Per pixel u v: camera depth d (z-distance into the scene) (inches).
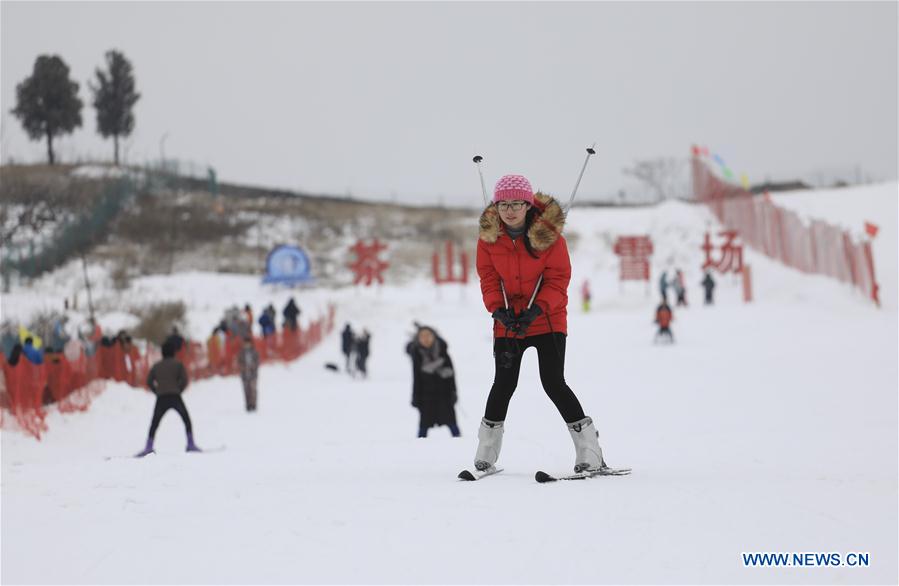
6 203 2439.7
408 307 2763.3
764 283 2529.5
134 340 1717.5
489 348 1809.8
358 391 1198.3
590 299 2866.6
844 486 278.4
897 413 645.9
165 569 199.6
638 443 500.4
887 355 1099.9
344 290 3230.8
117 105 4407.0
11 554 219.5
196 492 307.0
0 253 2352.4
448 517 240.1
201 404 1073.5
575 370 1305.4
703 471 347.6
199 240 3617.1
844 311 1881.2
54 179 3157.0
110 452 681.0
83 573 199.3
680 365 1256.2
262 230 3914.9
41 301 2055.9
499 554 202.7
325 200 4662.9
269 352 1664.6
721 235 2765.7
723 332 1721.2
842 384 868.0
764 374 1026.7
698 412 730.2
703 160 3690.9
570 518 234.4
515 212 294.0
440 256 3831.2
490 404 313.9
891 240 2469.2
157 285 2792.8
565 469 352.2
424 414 614.9
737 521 228.7
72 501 301.1
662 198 4699.8
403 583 183.9
